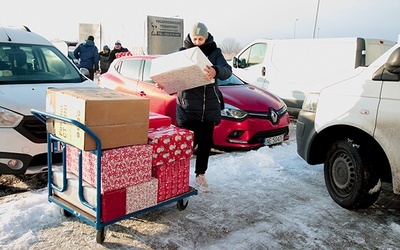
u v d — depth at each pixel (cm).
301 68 898
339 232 334
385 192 439
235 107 566
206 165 407
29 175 469
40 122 405
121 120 287
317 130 404
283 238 321
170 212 360
